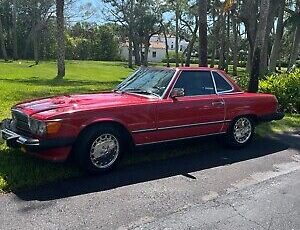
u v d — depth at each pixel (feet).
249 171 19.76
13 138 17.53
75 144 17.65
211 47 157.17
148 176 18.44
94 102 18.80
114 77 96.73
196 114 21.17
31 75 87.76
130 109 18.78
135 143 19.33
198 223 13.85
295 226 13.91
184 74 21.39
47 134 16.72
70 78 82.94
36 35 184.34
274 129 29.94
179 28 171.22
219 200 15.94
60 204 14.96
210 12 120.57
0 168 18.06
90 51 240.73
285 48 173.58
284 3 85.76
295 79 41.70
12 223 13.34
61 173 17.93
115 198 15.74
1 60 167.53
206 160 21.39
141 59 210.79
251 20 74.49
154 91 20.66
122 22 187.11
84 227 13.26
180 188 17.10
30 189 16.26
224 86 23.13
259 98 24.31
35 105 18.63
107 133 18.19
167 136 20.27
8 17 204.44
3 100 39.68
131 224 13.61
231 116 22.93
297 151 24.00
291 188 17.56
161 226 13.55
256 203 15.78
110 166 18.61
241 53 197.88
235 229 13.52
